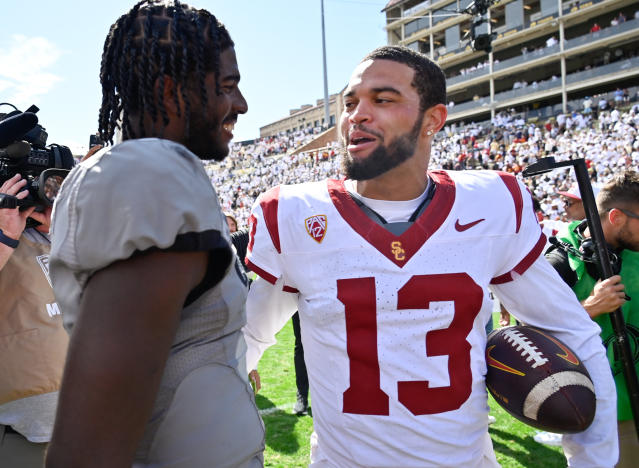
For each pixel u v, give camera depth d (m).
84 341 0.65
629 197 2.04
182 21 0.86
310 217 1.44
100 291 0.67
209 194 0.78
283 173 33.59
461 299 1.36
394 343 1.34
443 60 39.44
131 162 0.72
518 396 1.38
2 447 1.61
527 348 1.42
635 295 2.06
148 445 0.81
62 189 0.78
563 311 1.51
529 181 17.75
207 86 0.90
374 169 1.38
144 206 0.69
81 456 0.62
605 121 21.92
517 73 35.81
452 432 1.34
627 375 1.83
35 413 1.61
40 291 1.66
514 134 24.86
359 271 1.38
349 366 1.36
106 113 0.98
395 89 1.35
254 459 0.97
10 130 1.40
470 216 1.44
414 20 41.53
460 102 39.56
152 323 0.67
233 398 0.90
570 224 2.24
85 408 0.63
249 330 1.54
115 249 0.68
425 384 1.33
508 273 1.50
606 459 1.42
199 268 0.75
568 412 1.32
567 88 30.56
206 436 0.84
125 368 0.64
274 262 1.47
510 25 35.31
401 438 1.32
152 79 0.85
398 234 1.40
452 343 1.36
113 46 0.91
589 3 31.16
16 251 1.66
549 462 2.97
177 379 0.82
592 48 30.47
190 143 0.92
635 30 28.41
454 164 23.23
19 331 1.61
